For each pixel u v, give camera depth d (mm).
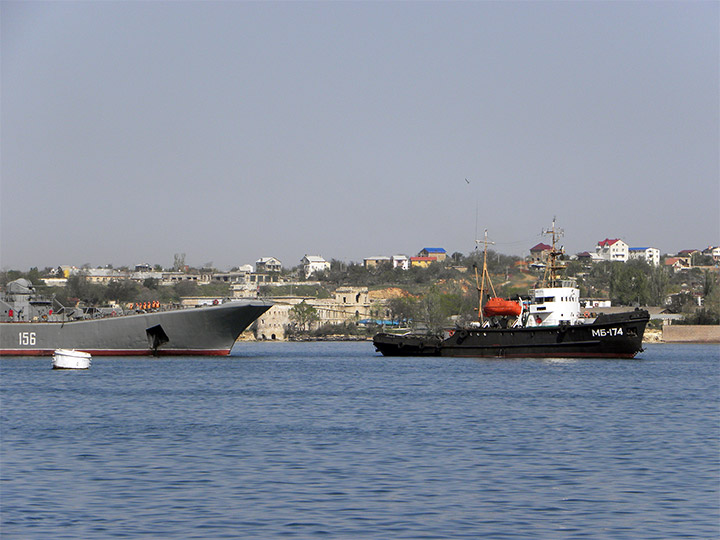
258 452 53969
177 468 49125
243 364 134000
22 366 123375
